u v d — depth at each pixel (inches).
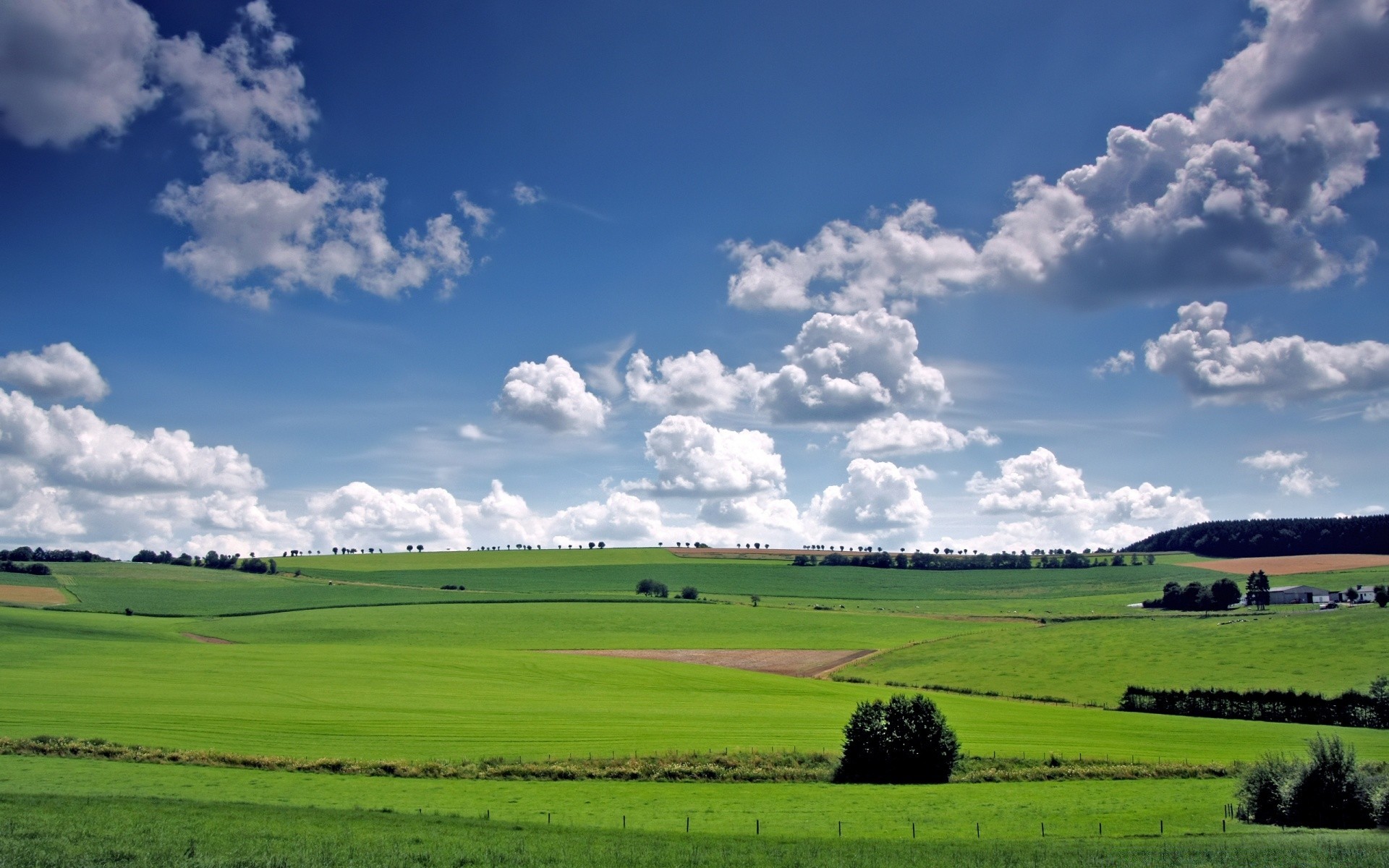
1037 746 2209.6
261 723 2225.6
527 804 1556.3
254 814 1334.9
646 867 1121.4
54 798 1379.2
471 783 1723.7
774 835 1331.2
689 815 1492.4
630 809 1528.1
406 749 1984.5
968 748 2154.3
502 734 2197.3
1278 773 1504.7
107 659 3538.4
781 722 2513.5
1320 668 3289.9
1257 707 2876.5
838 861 1161.4
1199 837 1318.9
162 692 2696.9
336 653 4040.4
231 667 3432.6
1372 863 1119.6
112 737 1964.8
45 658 3496.6
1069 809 1569.9
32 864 1040.8
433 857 1128.8
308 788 1605.6
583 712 2623.0
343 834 1230.9
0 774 1592.0
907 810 1558.8
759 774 1852.9
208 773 1706.4
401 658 3939.5
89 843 1127.0
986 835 1370.6
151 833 1191.6
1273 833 1366.9
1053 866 1132.5
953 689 3543.3
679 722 2461.9
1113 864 1131.9
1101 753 2121.1
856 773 1871.3
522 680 3425.2
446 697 2854.3
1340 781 1444.4
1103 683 3467.0
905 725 1868.8
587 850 1191.6
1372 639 3592.5
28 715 2193.7
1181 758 2076.8
